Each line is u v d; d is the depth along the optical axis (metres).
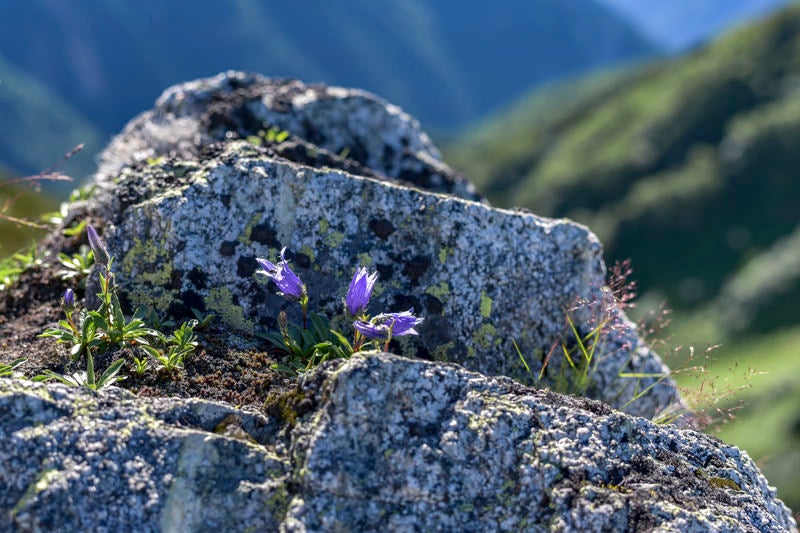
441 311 0.61
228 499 0.46
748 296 8.79
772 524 0.49
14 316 0.62
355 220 0.61
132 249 0.60
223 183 0.60
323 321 0.59
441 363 0.49
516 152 16.42
